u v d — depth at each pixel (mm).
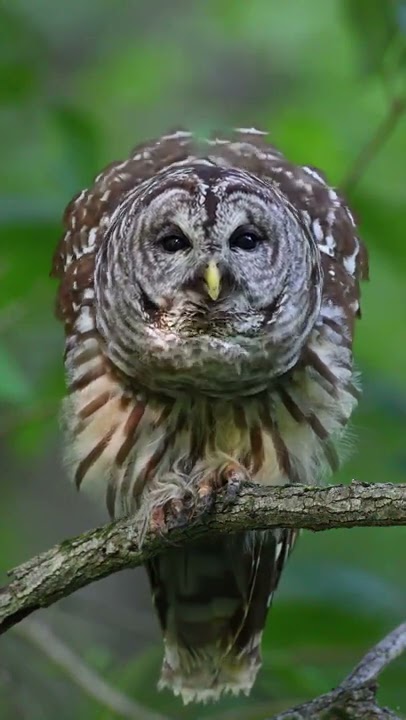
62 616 13945
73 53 17969
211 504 9656
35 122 15289
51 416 13359
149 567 11719
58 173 13562
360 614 13180
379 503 8930
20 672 12859
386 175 17094
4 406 13938
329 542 17312
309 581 13461
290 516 9273
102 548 9797
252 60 18562
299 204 11500
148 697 12844
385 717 9656
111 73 17750
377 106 17188
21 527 17234
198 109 18016
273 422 11117
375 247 14141
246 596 11750
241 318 10523
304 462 11242
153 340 10578
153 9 18547
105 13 18266
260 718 12062
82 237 11555
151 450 11156
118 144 17250
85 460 11312
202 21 18562
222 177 10461
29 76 14422
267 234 10492
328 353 11109
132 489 11234
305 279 10742
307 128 15492
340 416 11266
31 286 13359
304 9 18188
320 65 18250
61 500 17469
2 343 13102
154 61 17922
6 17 14969
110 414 11148
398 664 12258
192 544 11453
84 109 14203
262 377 10766
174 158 11719
